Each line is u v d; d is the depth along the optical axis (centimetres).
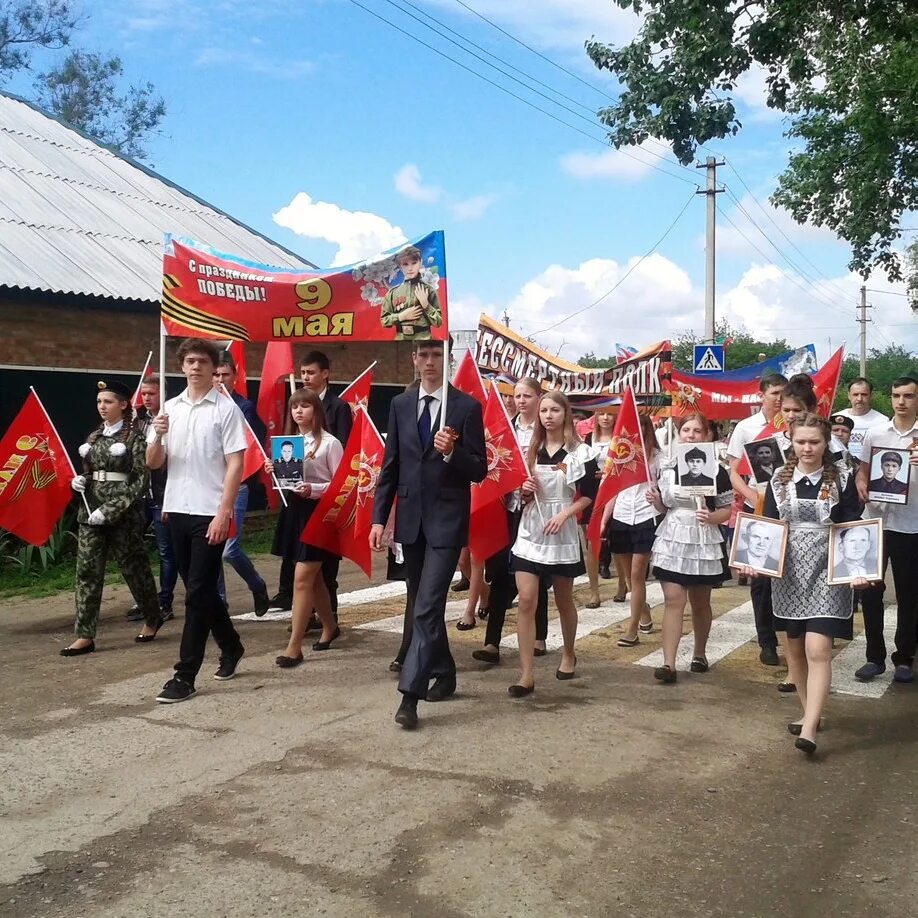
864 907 356
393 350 1811
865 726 568
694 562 645
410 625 629
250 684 618
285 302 634
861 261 1555
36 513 796
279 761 484
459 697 602
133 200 1645
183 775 466
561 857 388
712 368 1805
